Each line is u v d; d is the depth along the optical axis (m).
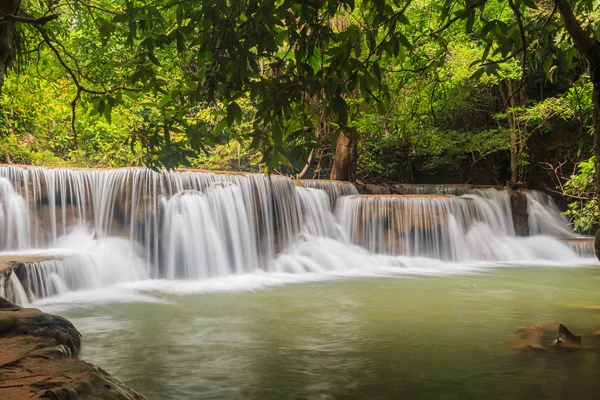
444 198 19.30
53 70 9.80
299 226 17.72
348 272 16.11
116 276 13.34
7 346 5.10
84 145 19.52
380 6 3.62
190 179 15.58
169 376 6.14
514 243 20.33
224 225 15.70
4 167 13.60
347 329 8.45
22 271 10.52
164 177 15.08
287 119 4.06
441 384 5.86
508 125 25.70
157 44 3.98
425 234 18.80
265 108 3.76
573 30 4.59
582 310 9.92
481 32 3.89
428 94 8.80
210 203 15.55
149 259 14.53
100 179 14.74
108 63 6.83
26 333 5.98
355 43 3.79
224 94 3.79
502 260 19.41
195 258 14.99
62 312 9.81
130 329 8.49
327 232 18.72
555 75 6.18
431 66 5.60
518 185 23.28
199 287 13.06
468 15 3.88
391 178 27.56
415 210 18.86
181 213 15.02
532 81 24.27
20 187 13.76
